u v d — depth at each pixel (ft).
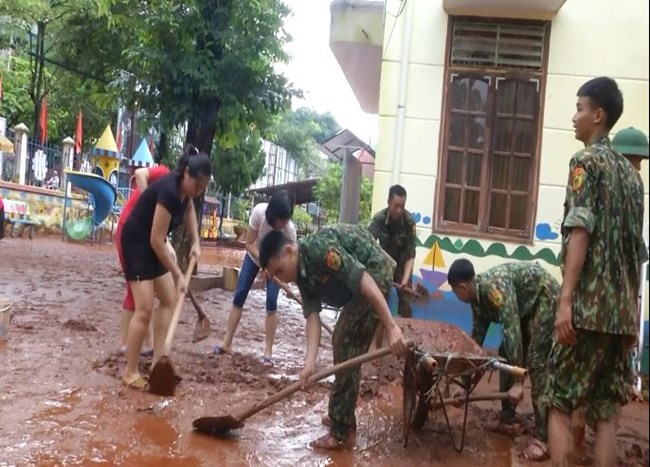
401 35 25.13
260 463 11.98
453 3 24.08
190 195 15.48
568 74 24.62
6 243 50.47
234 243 92.53
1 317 18.31
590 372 11.14
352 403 13.20
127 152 92.32
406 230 21.63
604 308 10.78
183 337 22.13
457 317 24.71
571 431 11.50
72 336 19.81
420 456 13.20
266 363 19.31
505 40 24.86
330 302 13.24
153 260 15.51
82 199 65.87
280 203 16.34
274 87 34.81
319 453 12.82
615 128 24.40
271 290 19.77
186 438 12.84
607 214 10.92
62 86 73.51
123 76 37.22
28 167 68.85
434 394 13.87
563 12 24.59
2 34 63.26
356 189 41.42
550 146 24.64
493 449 13.93
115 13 42.39
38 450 11.46
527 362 14.48
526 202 24.89
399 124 25.07
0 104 75.82
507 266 15.02
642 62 24.31
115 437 12.46
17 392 14.30
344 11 27.27
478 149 25.12
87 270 38.34
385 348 12.60
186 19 32.65
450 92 25.12
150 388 15.21
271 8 34.37
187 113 33.37
